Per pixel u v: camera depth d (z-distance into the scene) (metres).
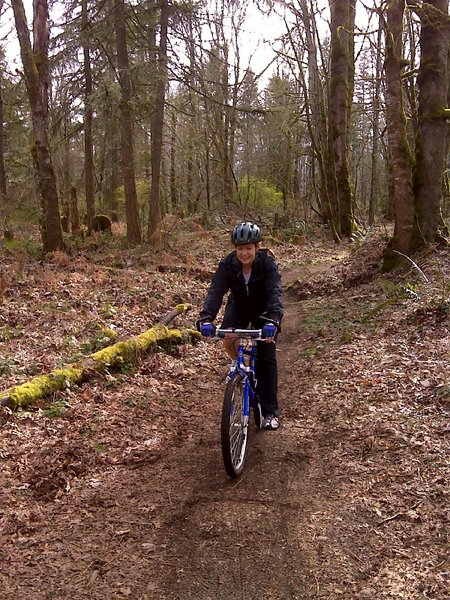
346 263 13.70
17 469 4.88
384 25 10.76
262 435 5.51
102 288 12.27
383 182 40.06
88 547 3.87
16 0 15.23
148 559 3.73
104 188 31.45
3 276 12.02
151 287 12.88
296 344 8.82
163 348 8.41
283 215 27.52
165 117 23.05
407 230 11.25
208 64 22.97
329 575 3.49
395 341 7.65
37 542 3.91
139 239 20.02
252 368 5.25
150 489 4.60
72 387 6.70
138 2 19.12
